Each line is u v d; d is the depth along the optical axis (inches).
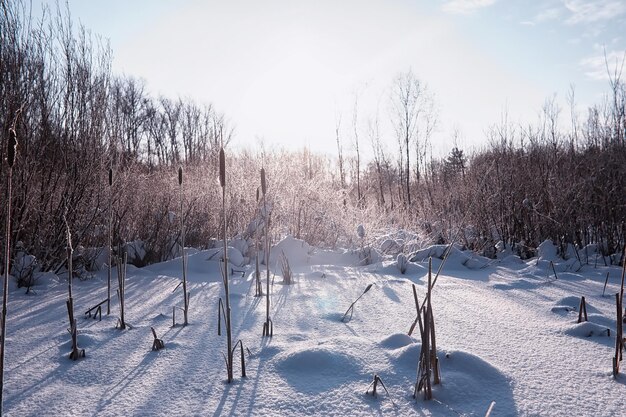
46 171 272.4
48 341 130.7
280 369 104.7
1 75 244.8
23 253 233.9
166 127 1298.0
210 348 121.9
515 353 114.4
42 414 84.7
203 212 349.7
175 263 282.4
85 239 279.3
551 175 350.9
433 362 92.0
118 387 96.9
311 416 82.5
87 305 181.9
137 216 317.4
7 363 112.6
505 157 394.9
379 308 168.7
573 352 115.3
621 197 306.7
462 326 140.7
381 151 882.1
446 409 84.1
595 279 244.4
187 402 88.9
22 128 246.8
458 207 390.0
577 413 81.9
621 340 100.1
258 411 84.5
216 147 468.8
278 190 369.1
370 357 108.0
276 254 305.6
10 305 183.9
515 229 359.6
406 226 406.0
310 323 147.2
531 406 84.7
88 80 296.8
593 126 382.0
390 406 85.6
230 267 270.4
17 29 264.2
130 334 136.6
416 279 241.3
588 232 338.0
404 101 872.9
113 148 302.7
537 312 160.4
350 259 313.9
